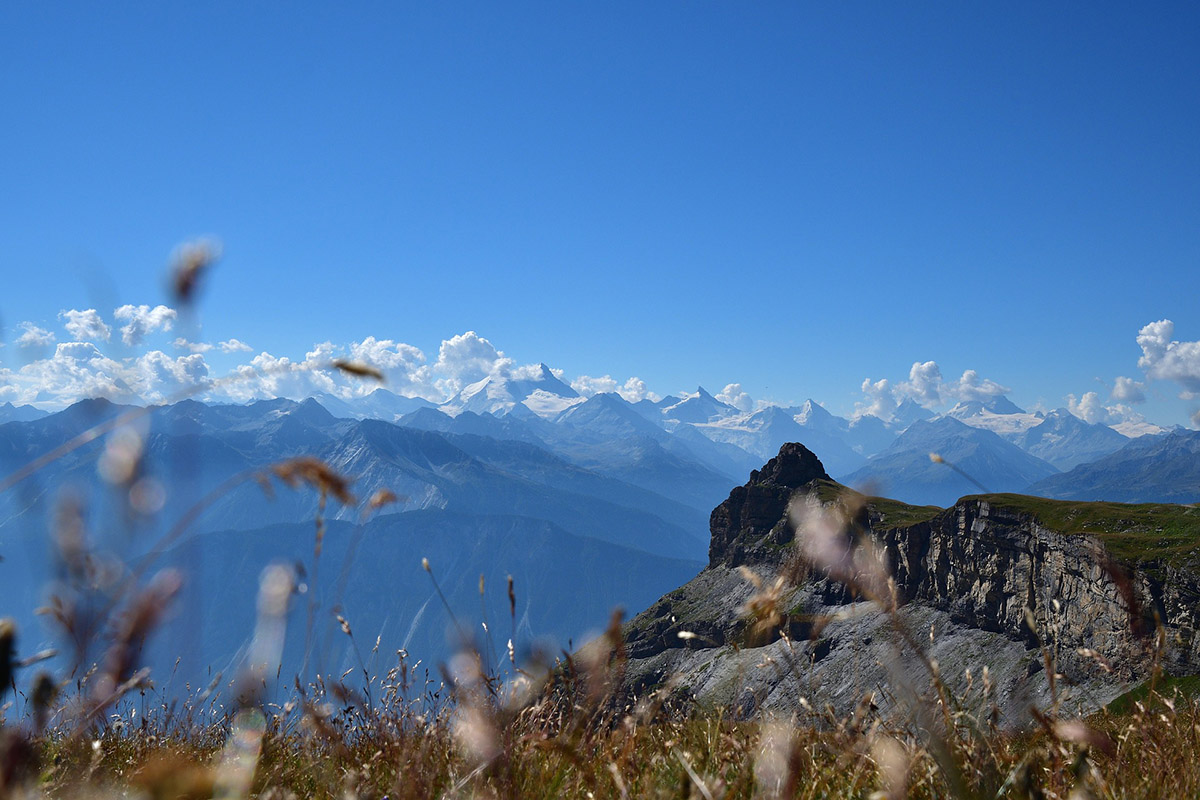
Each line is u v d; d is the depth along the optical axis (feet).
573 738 9.82
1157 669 10.46
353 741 11.23
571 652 10.02
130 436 4.81
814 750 9.92
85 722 4.94
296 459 6.40
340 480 6.64
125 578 4.62
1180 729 11.06
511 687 9.45
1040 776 9.63
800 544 8.23
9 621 4.51
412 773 9.88
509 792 9.54
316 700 9.57
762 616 8.37
